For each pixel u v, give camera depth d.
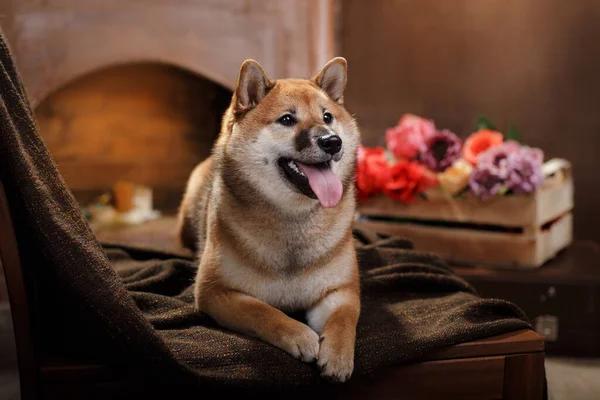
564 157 3.31
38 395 1.28
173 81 3.31
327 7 2.92
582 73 3.23
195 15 2.78
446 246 2.51
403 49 3.41
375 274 1.79
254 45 2.86
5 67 1.39
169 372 1.25
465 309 1.54
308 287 1.51
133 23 2.72
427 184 2.51
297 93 1.53
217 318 1.47
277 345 1.35
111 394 1.31
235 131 1.52
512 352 1.45
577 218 3.33
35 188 1.21
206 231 1.72
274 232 1.48
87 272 1.25
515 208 2.38
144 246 2.06
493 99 3.36
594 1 3.16
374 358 1.35
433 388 1.42
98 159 3.30
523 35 3.26
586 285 2.30
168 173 3.40
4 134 1.18
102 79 3.23
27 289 1.30
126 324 1.24
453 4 3.31
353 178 1.62
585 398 2.03
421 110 3.45
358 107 3.51
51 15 2.63
